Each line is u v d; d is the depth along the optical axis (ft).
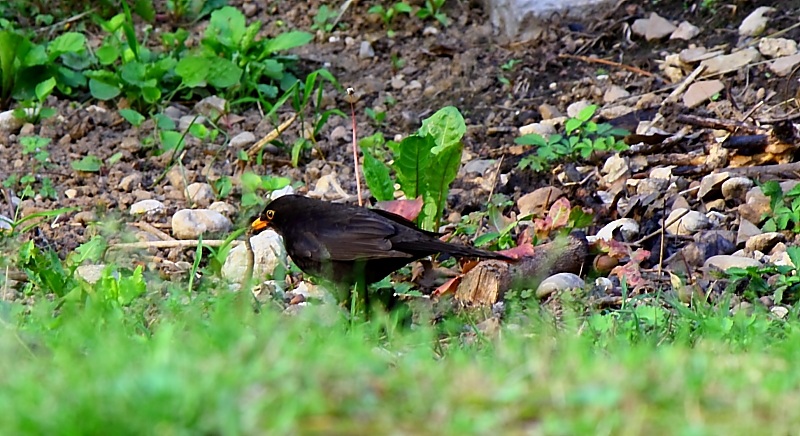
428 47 54.44
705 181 40.78
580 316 31.09
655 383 18.86
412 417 17.62
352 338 23.58
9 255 36.73
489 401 18.10
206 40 51.26
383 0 57.57
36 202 42.78
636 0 53.83
